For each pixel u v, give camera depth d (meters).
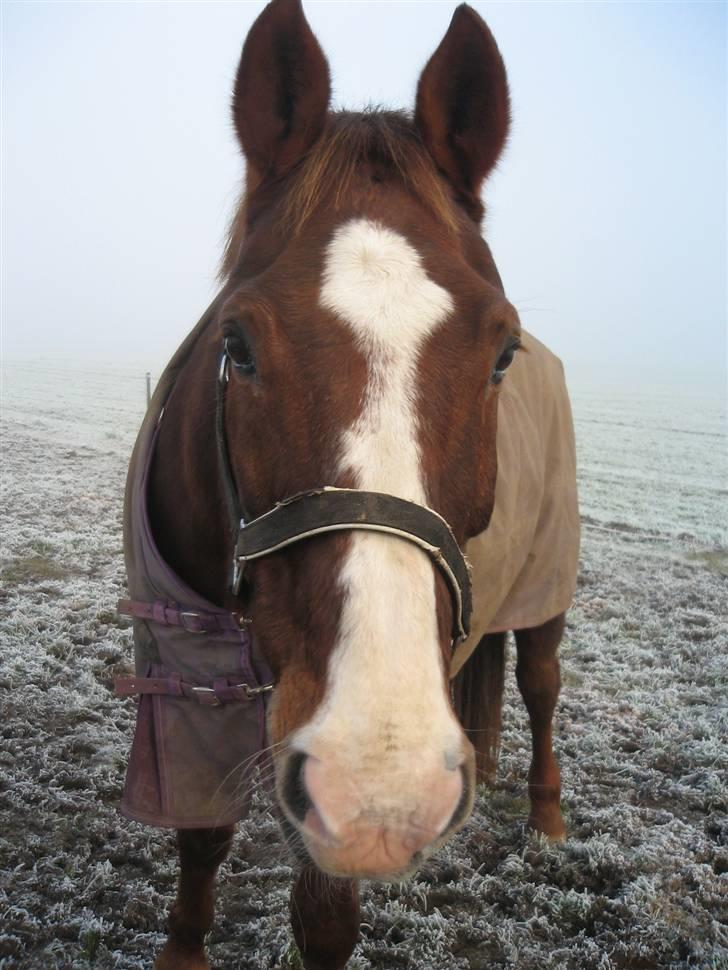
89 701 3.86
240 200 1.81
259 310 1.37
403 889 2.68
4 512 7.91
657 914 2.62
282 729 1.27
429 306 1.38
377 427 1.30
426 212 1.56
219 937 2.47
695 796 3.29
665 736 3.80
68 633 4.72
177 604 1.86
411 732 1.13
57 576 5.93
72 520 7.75
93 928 2.39
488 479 1.62
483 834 3.07
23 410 16.72
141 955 2.35
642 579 6.68
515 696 4.33
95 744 3.49
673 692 4.33
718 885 2.75
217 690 1.81
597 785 3.39
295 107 1.67
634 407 19.88
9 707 3.76
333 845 1.11
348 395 1.31
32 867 2.68
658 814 3.19
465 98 1.75
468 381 1.40
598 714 4.00
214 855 2.12
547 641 3.12
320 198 1.55
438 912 2.56
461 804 1.28
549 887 2.73
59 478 9.84
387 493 1.27
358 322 1.34
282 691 1.31
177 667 1.88
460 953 2.46
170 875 2.69
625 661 4.82
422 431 1.32
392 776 1.10
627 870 2.82
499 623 2.77
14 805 3.00
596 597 6.13
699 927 2.58
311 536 1.29
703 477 11.61
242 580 1.54
